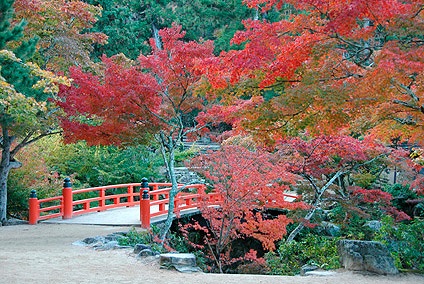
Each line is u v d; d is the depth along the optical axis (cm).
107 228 1355
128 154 2497
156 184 1825
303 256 1235
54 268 825
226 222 1395
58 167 2259
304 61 870
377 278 823
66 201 1541
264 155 1350
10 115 1200
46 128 1455
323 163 1513
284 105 816
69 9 1673
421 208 1722
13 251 1005
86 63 1717
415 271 866
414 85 927
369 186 2028
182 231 1468
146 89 1190
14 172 1808
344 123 874
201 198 1554
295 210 1451
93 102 1206
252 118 918
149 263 892
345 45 877
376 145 1573
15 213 1880
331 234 1542
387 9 764
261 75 884
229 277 809
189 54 1244
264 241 1310
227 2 3681
